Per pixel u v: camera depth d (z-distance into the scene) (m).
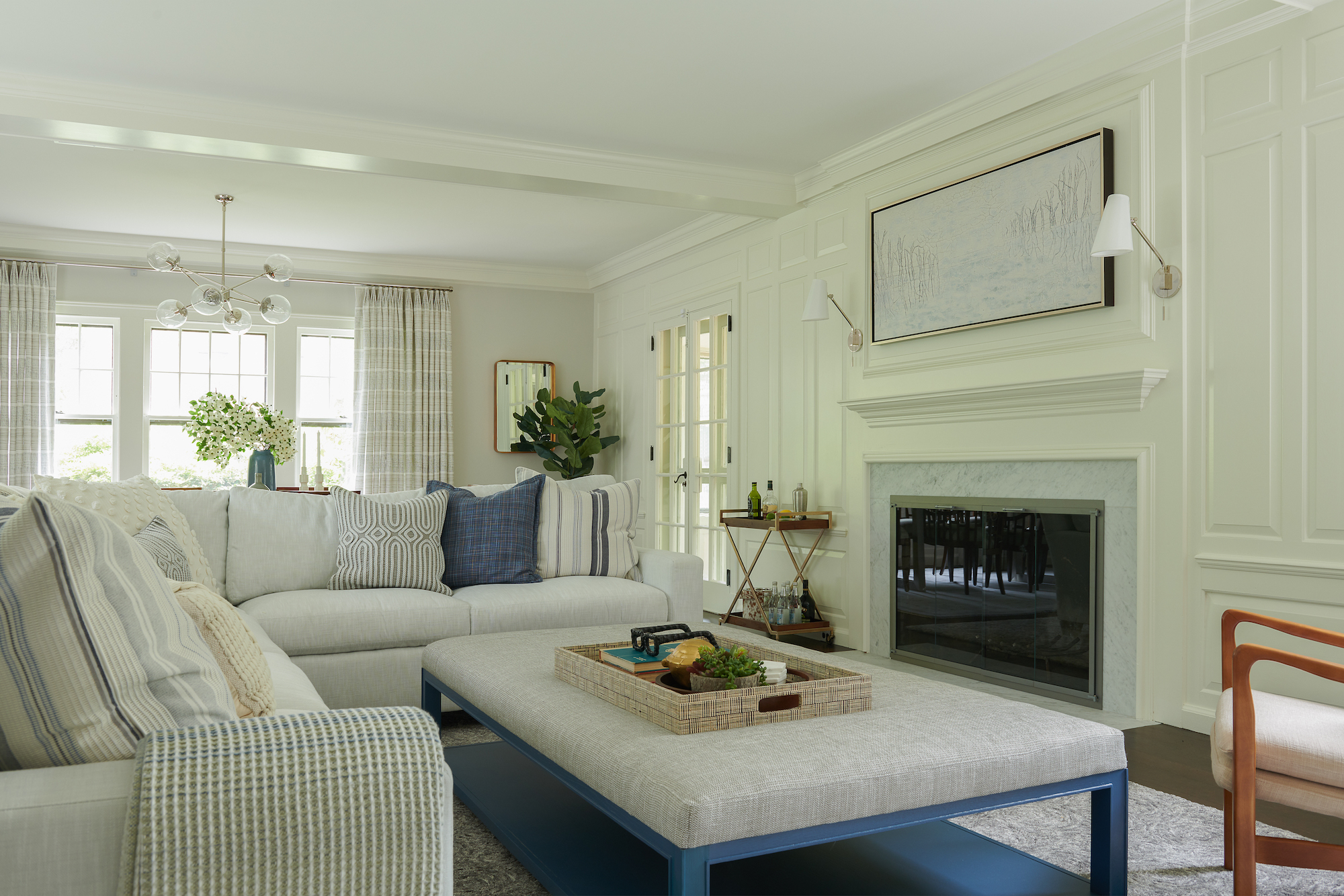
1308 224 3.21
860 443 5.27
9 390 6.79
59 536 1.21
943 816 1.76
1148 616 3.68
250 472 5.10
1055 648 4.07
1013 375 4.28
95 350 7.29
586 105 4.62
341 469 8.02
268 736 1.17
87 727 1.21
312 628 3.41
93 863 1.10
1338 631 3.11
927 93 4.45
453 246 7.62
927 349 4.79
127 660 1.25
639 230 7.10
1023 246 4.18
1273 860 1.96
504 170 5.07
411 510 3.93
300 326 7.84
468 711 2.57
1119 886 1.97
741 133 4.99
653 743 1.79
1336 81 3.14
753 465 6.33
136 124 4.40
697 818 1.52
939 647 4.72
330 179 5.75
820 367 5.62
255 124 4.60
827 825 1.64
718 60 4.11
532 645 2.81
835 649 5.29
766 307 6.17
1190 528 3.55
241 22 3.76
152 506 3.17
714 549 6.79
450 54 4.06
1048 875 2.06
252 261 7.60
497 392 8.39
